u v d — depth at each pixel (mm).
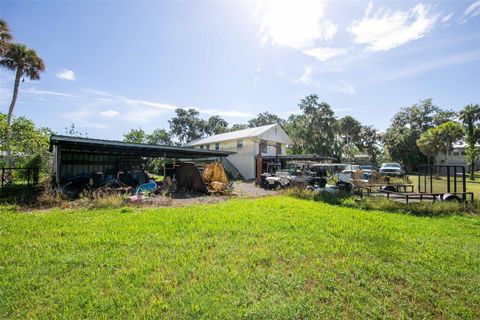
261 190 15836
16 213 7578
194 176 14344
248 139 26547
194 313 2598
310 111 38469
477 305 2848
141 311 2625
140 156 21266
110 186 13078
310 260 3975
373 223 6512
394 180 16469
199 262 3840
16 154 19484
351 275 3498
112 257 4027
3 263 3797
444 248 4641
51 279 3307
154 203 9820
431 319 2623
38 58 18297
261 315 2559
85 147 14484
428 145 33094
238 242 4789
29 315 2564
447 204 8359
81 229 5648
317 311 2672
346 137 46188
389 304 2842
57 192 9969
